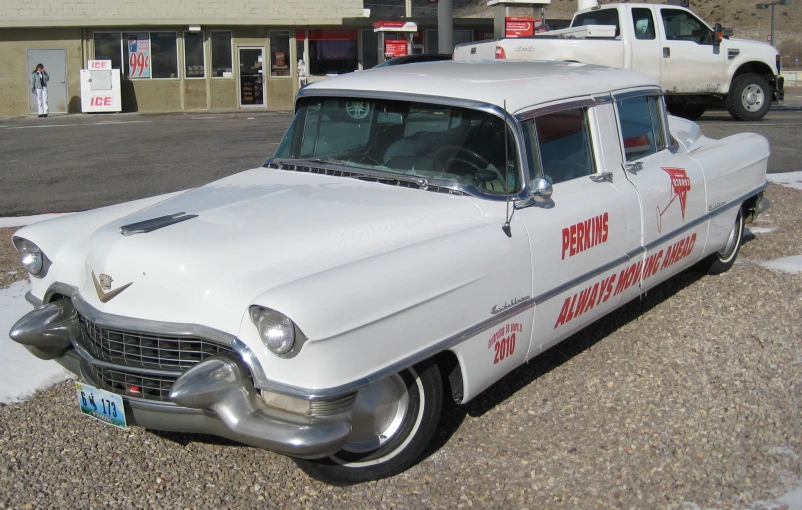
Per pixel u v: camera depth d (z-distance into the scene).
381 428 3.61
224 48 25.67
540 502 3.48
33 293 4.18
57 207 9.26
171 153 13.53
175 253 3.46
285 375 3.15
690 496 3.49
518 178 4.16
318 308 3.09
